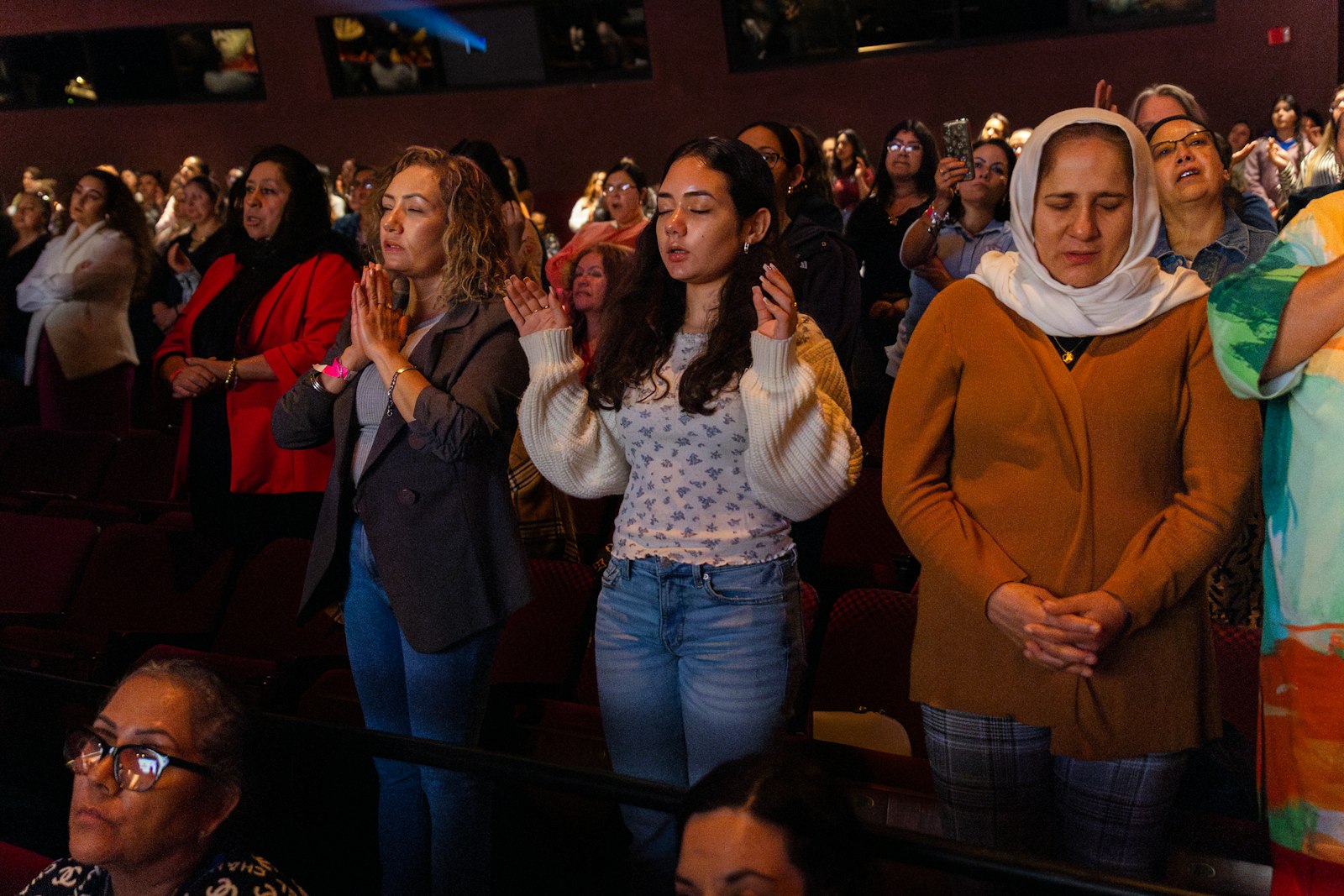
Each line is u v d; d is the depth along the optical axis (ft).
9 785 8.95
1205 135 8.65
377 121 39.11
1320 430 5.22
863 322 13.71
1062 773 5.95
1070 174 5.63
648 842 6.77
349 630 7.63
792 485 6.29
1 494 15.74
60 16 40.86
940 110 33.65
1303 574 5.30
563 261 14.21
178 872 5.33
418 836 7.47
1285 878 5.50
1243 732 7.53
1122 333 5.71
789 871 4.33
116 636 10.31
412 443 7.18
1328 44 29.86
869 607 8.84
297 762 7.98
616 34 36.14
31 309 17.81
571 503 13.11
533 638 9.83
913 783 7.41
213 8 39.37
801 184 11.41
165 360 11.43
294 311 11.01
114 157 41.86
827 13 34.06
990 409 5.84
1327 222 5.39
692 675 6.47
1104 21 31.83
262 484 10.87
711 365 6.34
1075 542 5.65
